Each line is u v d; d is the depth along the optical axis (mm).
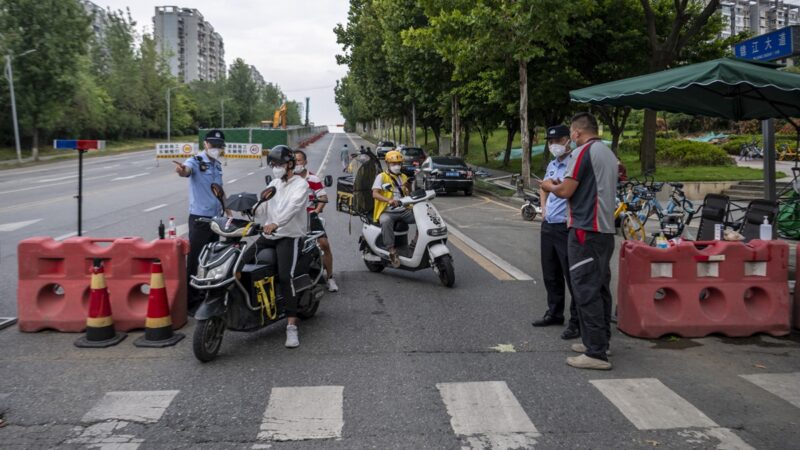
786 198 12352
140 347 5281
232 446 3482
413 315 6371
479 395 4230
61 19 43438
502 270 8836
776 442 3555
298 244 5520
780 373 4715
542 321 5996
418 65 32031
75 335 5617
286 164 5363
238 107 122812
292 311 5391
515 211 17875
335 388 4352
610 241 4805
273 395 4223
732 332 5641
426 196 7855
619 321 5820
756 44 7605
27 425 3740
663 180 21406
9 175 32531
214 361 4957
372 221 8406
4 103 43562
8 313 6363
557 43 20047
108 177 29438
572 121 4918
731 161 28250
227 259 4949
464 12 21594
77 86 49031
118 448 3451
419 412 3943
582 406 4055
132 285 5715
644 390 4344
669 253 5637
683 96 7820
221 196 5680
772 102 7477
